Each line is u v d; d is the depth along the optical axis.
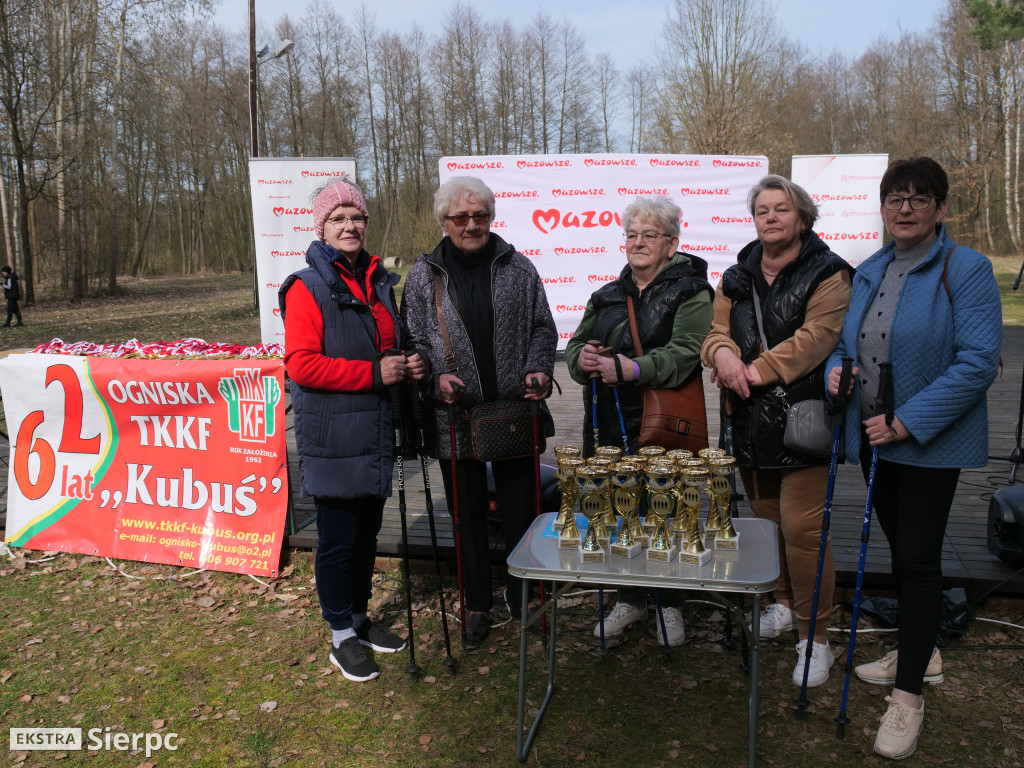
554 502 3.89
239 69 44.56
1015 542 3.33
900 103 37.22
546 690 2.87
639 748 2.51
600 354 2.88
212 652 3.21
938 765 2.37
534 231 8.44
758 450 2.73
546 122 39.94
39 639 3.33
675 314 2.91
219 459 3.96
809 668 2.75
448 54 39.84
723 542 2.38
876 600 3.30
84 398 4.15
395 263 36.66
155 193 45.28
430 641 3.26
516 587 3.37
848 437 2.59
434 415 3.15
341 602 3.00
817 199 8.05
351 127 43.12
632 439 3.02
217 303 26.03
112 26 25.56
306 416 2.84
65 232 28.61
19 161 24.02
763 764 2.41
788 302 2.67
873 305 2.53
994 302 2.32
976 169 28.84
